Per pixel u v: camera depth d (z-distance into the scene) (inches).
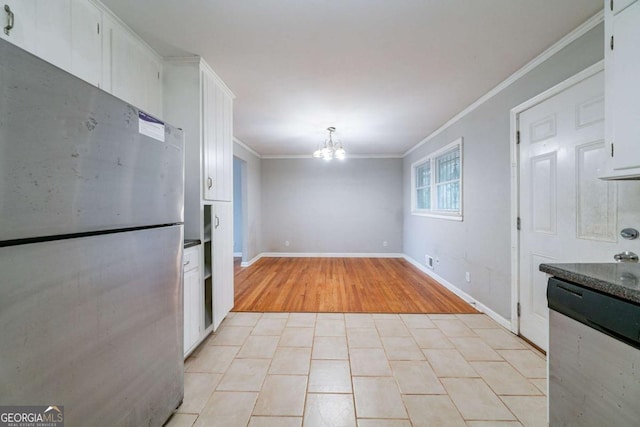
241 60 83.7
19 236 27.7
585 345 38.8
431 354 80.1
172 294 55.1
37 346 29.5
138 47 73.9
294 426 53.9
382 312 112.3
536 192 82.7
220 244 97.7
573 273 41.1
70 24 55.1
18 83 27.6
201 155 84.2
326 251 242.2
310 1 59.2
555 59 75.0
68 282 32.8
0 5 43.0
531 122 84.6
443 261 153.4
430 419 55.6
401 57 81.4
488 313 108.0
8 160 26.9
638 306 31.8
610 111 48.2
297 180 241.9
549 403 45.8
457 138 134.4
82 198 34.5
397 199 239.1
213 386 65.9
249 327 98.4
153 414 48.9
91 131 35.7
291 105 119.4
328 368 73.4
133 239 43.8
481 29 68.4
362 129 158.7
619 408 33.7
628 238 56.8
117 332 40.3
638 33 43.6
